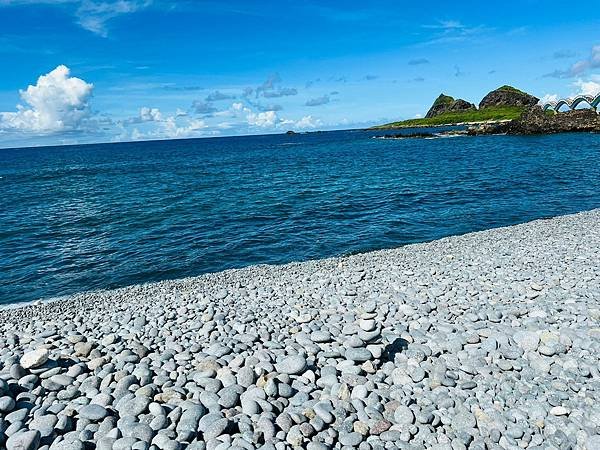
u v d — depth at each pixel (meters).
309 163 64.12
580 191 31.41
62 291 15.73
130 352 7.52
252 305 11.20
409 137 123.75
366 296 11.56
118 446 4.79
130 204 32.41
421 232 22.47
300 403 5.95
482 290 11.29
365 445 5.15
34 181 53.97
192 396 6.09
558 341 7.43
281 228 23.91
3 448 4.79
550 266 13.09
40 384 6.30
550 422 5.55
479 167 47.00
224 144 173.88
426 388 6.43
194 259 19.03
